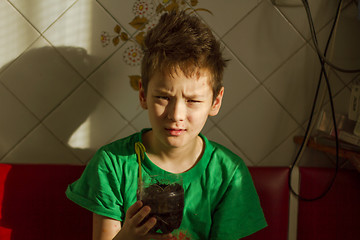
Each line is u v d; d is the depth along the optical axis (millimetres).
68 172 1104
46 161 1204
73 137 1199
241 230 948
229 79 1199
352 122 1161
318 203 1155
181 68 801
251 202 980
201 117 849
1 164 1099
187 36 847
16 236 1064
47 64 1149
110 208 920
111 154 955
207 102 855
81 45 1149
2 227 1059
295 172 1167
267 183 1144
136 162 957
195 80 812
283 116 1235
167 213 728
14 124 1175
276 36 1185
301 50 1197
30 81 1154
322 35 1188
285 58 1199
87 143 1207
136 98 1193
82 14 1132
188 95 818
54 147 1199
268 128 1239
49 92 1167
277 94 1219
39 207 1079
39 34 1131
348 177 1157
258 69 1199
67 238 1088
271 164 1262
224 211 959
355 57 1204
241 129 1233
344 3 1176
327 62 1083
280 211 1141
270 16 1170
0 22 1113
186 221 961
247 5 1160
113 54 1162
